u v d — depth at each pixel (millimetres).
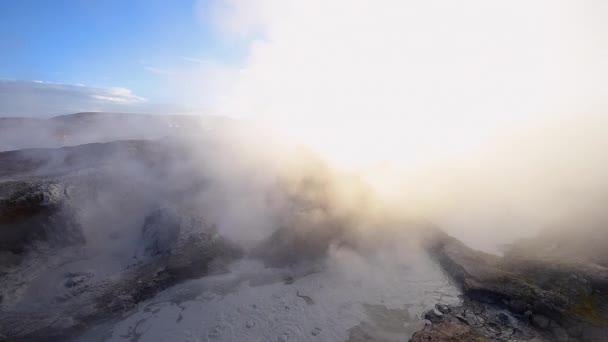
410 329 14203
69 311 15195
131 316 15203
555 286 14891
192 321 14906
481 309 14812
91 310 15258
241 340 13859
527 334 13070
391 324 14555
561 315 13430
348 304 15977
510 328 13484
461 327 13602
